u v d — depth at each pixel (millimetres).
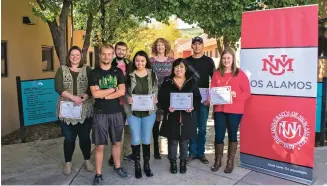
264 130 4488
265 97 4441
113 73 4074
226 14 4996
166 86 4414
